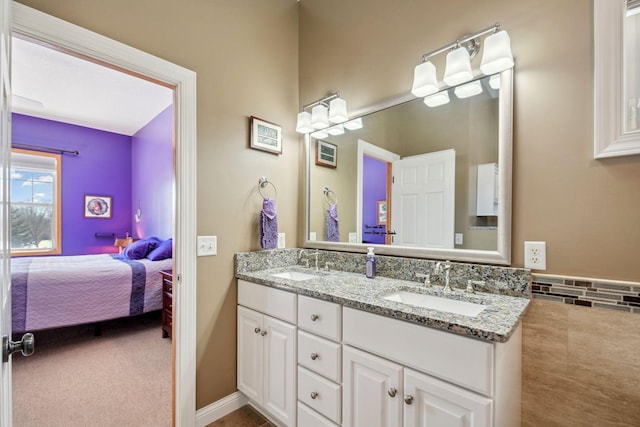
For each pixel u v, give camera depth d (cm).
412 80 170
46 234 459
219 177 179
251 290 175
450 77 143
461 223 149
